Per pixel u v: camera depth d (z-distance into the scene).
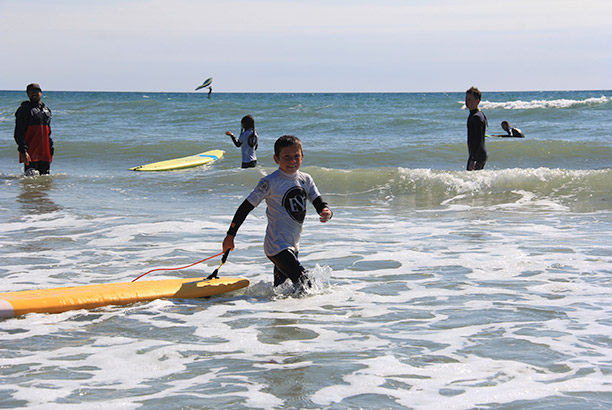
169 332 4.18
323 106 47.00
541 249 6.68
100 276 5.83
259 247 7.10
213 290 5.16
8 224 8.62
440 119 30.77
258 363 3.55
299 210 5.10
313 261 6.35
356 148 19.41
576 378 3.23
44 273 5.96
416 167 16.61
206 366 3.52
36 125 13.48
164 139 23.55
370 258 6.43
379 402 2.98
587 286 5.20
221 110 36.19
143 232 8.02
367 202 10.66
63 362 3.61
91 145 20.91
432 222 8.68
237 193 11.68
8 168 16.55
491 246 6.90
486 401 2.97
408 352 3.69
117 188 12.43
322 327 4.23
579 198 10.16
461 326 4.18
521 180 11.04
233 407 2.96
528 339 3.88
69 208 10.02
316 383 3.23
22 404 3.01
